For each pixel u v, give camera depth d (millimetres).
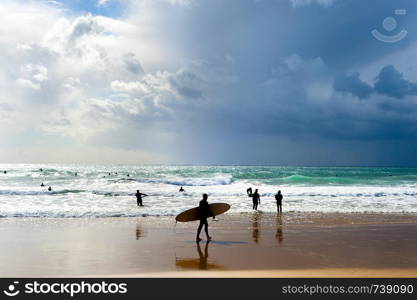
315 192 40438
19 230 17844
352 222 20609
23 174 103062
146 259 12297
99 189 45531
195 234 16922
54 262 11922
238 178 77000
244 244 14695
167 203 30828
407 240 15633
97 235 16594
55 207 27281
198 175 91438
